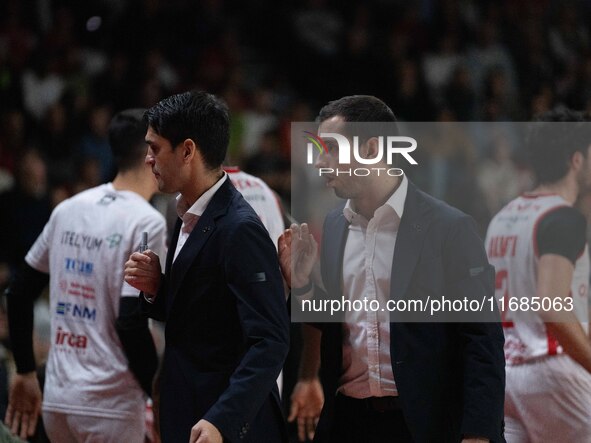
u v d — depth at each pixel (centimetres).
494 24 3897
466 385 930
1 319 1808
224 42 3475
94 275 1188
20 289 1248
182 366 948
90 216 1209
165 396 959
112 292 1180
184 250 945
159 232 1176
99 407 1171
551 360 1170
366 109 977
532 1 4097
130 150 1220
